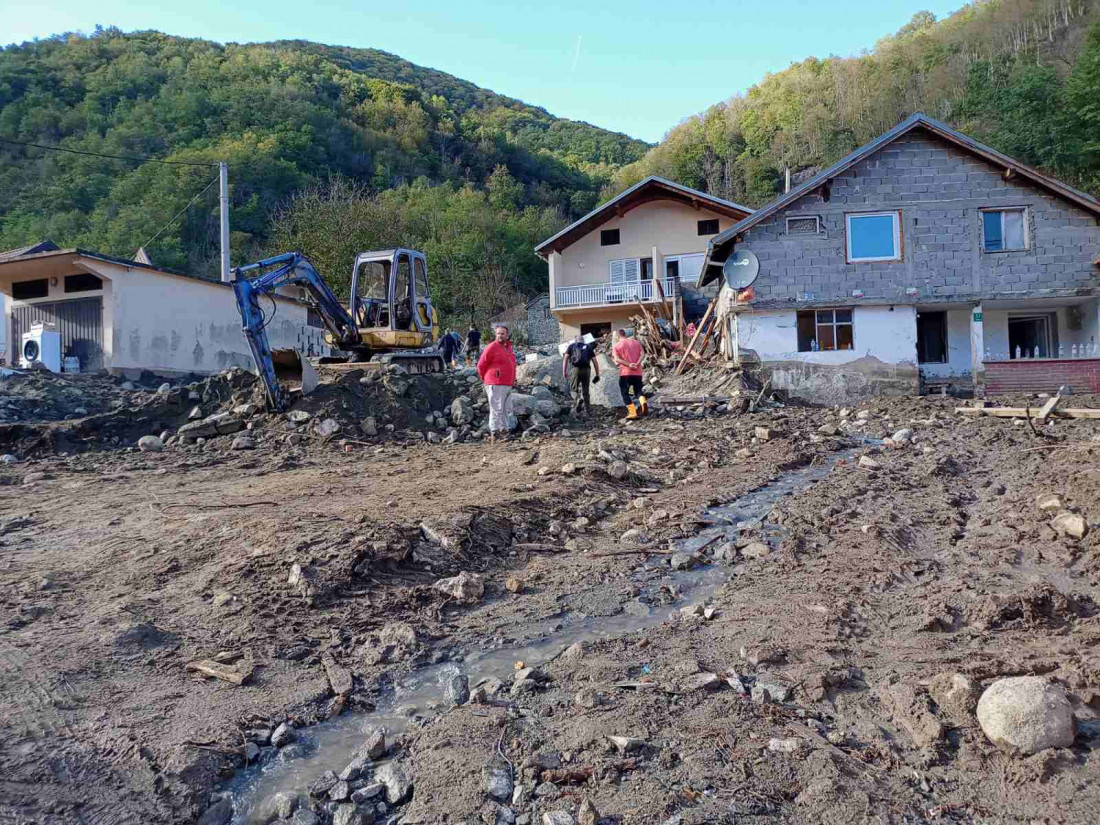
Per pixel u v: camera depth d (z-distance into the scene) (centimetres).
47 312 2208
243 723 388
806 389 2039
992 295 2002
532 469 1024
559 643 492
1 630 500
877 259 2031
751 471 1034
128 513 833
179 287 2308
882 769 324
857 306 2036
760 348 2061
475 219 6106
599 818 294
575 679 426
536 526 764
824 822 288
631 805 301
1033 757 313
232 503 851
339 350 1719
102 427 1384
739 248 2066
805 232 2045
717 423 1477
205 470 1141
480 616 543
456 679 428
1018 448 1095
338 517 727
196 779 339
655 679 418
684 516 793
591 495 889
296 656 470
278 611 530
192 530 714
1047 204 1994
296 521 707
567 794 314
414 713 405
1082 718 349
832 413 1703
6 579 607
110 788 329
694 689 401
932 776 316
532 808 307
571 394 1722
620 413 1569
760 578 598
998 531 678
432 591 574
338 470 1100
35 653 462
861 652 445
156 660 460
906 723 356
